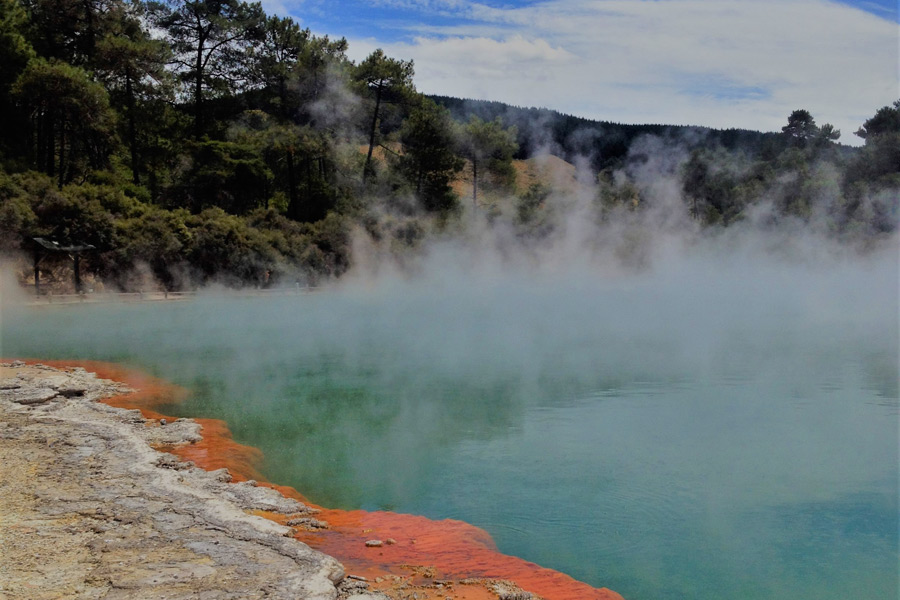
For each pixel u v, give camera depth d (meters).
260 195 46.97
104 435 8.62
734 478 8.65
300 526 6.73
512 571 5.86
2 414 9.77
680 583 5.91
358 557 5.96
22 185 30.75
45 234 29.39
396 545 6.31
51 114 36.84
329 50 54.12
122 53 39.75
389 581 5.41
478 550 6.27
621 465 9.23
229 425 11.01
